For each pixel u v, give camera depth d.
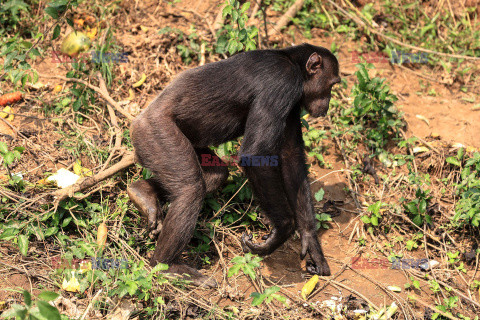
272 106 6.84
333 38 11.84
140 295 6.18
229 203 8.11
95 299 6.16
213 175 7.56
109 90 9.49
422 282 7.41
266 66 6.93
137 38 10.42
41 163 8.16
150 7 11.24
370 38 11.87
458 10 12.50
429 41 11.93
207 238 7.55
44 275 6.56
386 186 8.96
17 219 7.19
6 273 6.54
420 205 8.07
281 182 7.36
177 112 6.84
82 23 10.65
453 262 7.71
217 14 11.20
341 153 9.49
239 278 7.14
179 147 6.68
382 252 7.91
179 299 6.49
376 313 6.69
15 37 9.60
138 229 7.53
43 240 7.01
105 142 8.65
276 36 11.02
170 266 6.78
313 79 7.59
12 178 7.51
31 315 4.96
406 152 9.59
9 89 9.36
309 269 7.34
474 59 11.41
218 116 7.01
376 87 9.38
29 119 8.87
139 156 6.82
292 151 7.50
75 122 8.95
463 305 7.12
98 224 7.32
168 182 6.68
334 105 10.03
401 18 12.20
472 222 7.79
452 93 11.00
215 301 6.70
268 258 7.60
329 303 6.83
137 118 6.78
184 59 10.41
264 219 7.92
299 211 7.34
